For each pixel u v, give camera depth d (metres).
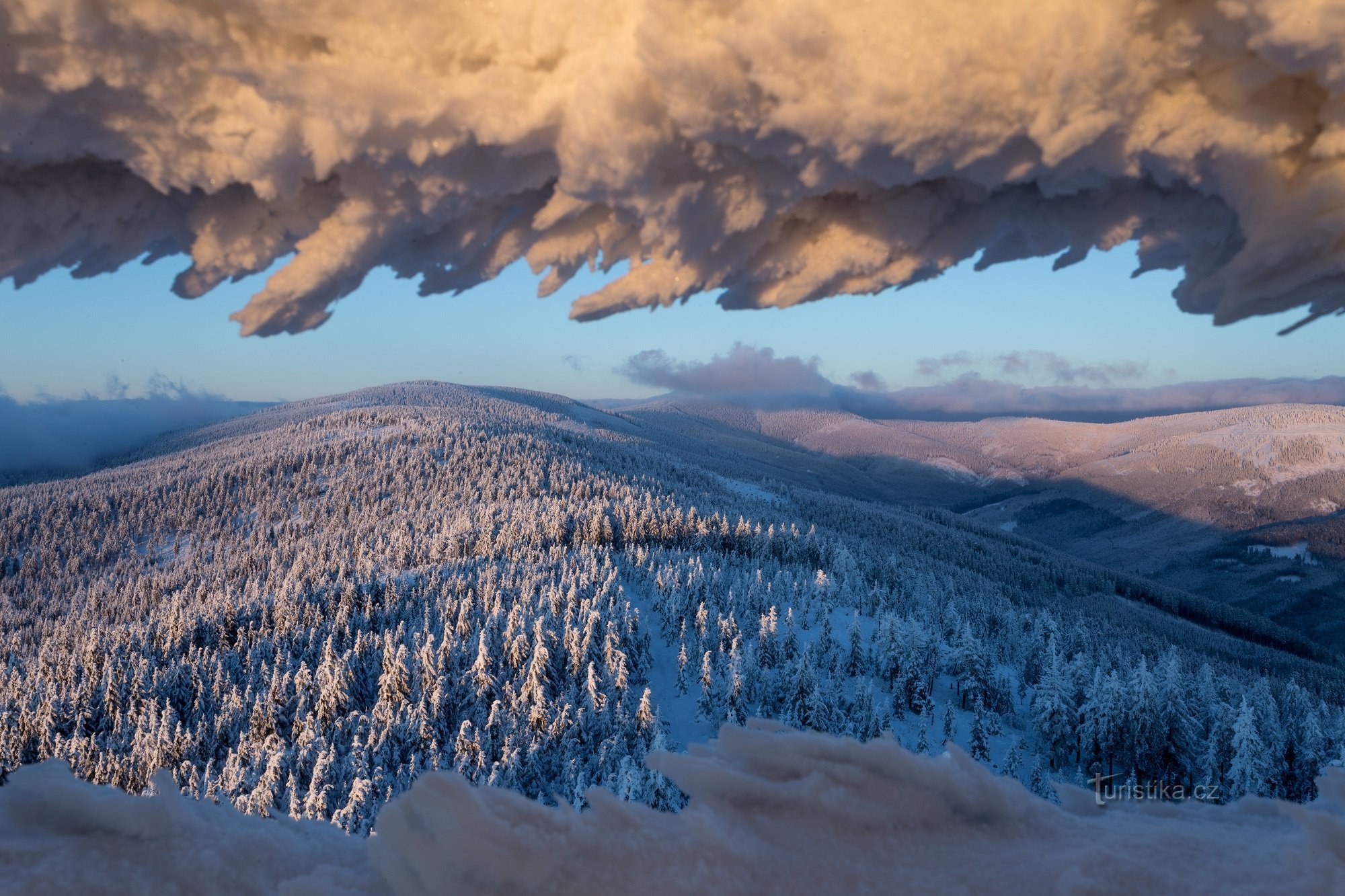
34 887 1.69
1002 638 107.75
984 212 3.40
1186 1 2.33
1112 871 1.82
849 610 104.81
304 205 3.41
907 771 2.30
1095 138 2.49
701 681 77.06
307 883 1.78
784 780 2.32
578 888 1.59
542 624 73.38
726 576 111.50
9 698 76.12
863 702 69.50
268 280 3.44
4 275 3.38
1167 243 3.35
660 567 110.25
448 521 140.12
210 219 3.47
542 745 60.56
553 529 118.62
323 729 63.50
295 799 52.81
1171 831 2.09
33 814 2.10
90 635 84.06
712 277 3.53
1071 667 70.00
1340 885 1.63
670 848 1.83
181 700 73.00
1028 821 2.22
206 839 2.01
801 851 1.92
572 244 3.69
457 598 91.69
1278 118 2.50
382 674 71.00
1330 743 63.81
